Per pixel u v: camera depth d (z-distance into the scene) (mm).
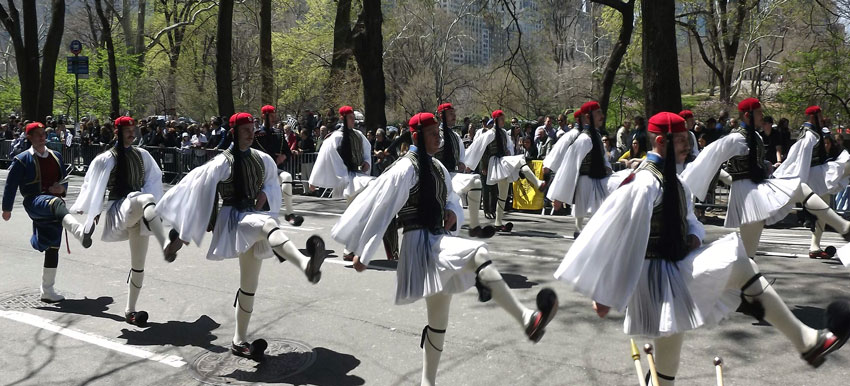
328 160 9062
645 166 3688
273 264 8477
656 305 3588
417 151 4301
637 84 26703
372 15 18203
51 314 6570
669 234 3596
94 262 8734
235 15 41094
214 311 6617
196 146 19250
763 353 5164
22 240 10289
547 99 30734
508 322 6047
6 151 23750
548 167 8898
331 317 6336
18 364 5332
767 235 10492
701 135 13555
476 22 39281
